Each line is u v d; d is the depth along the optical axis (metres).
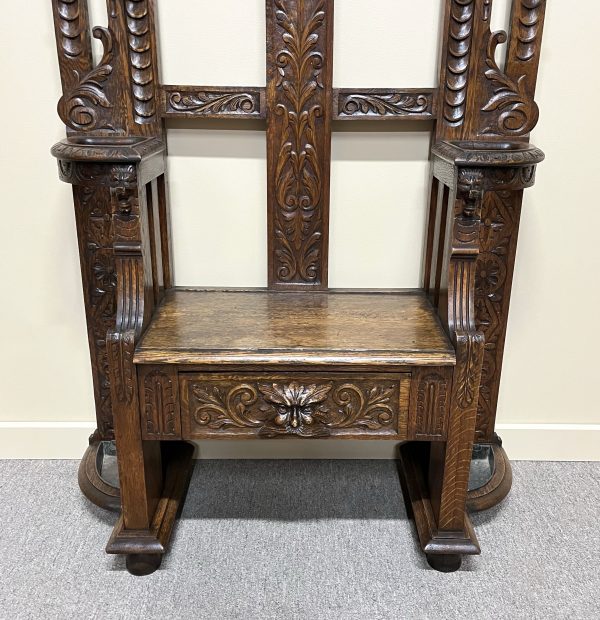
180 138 1.62
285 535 1.58
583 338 1.80
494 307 1.62
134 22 1.45
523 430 1.88
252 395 1.36
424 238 1.70
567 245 1.71
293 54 1.47
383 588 1.43
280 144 1.55
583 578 1.46
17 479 1.79
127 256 1.34
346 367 1.32
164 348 1.33
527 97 1.49
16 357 1.82
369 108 1.52
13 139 1.62
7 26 1.53
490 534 1.59
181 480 1.67
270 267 1.66
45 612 1.35
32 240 1.71
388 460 1.89
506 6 1.52
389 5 1.52
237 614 1.35
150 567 1.46
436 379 1.34
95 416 1.88
